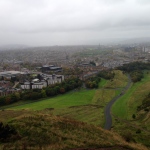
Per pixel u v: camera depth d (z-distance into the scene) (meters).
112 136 85.25
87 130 84.50
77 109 179.88
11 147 63.41
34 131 74.94
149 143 96.31
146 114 147.00
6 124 76.81
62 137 73.25
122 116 158.12
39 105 197.12
